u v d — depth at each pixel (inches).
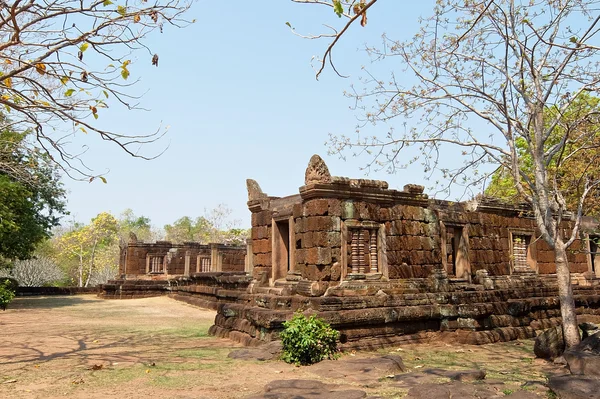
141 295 1181.1
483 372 317.4
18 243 938.1
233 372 326.3
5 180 821.9
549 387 259.1
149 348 434.0
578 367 291.3
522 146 804.0
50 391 271.3
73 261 1932.8
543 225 385.7
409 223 508.1
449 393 256.2
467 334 477.7
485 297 536.4
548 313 588.7
